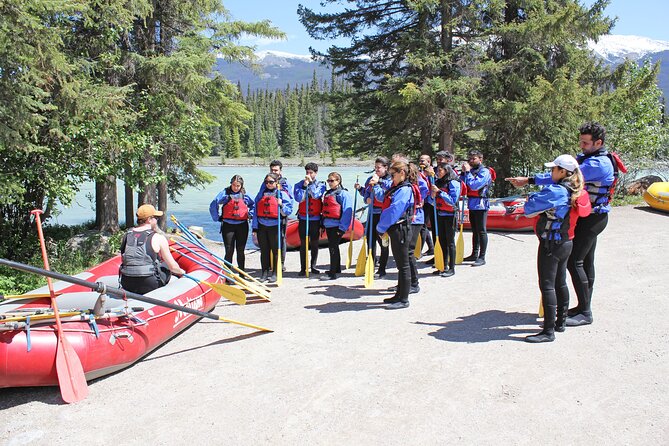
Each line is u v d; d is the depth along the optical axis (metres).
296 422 3.60
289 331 5.40
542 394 3.86
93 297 5.14
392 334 5.20
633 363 4.33
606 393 3.85
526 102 14.13
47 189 9.52
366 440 3.36
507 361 4.44
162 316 4.96
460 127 15.20
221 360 4.71
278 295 6.86
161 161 12.80
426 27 14.48
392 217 5.72
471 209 8.16
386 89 15.19
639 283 6.80
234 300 5.54
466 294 6.57
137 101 11.31
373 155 17.39
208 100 12.87
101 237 11.83
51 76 8.09
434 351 4.71
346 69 16.58
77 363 4.02
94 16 9.46
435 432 3.42
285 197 7.52
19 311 4.46
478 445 3.26
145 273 5.25
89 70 9.85
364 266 7.53
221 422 3.63
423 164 7.91
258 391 4.07
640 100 16.48
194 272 6.29
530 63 14.81
